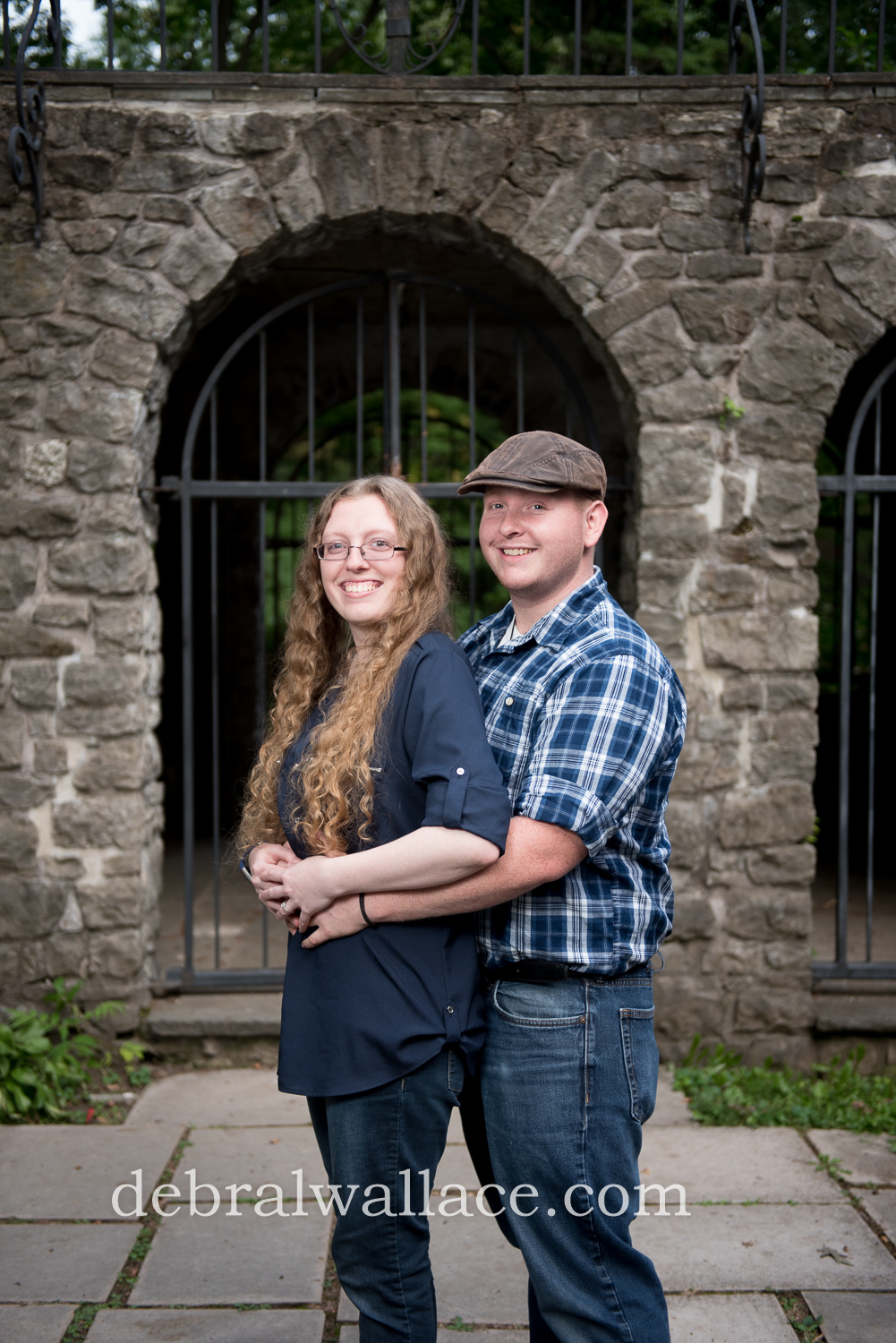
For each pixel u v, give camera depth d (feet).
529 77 12.37
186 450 13.20
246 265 12.82
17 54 11.84
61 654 12.46
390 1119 5.41
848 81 12.38
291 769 5.84
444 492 13.33
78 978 12.62
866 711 26.25
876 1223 9.31
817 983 13.20
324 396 25.39
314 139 12.37
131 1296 8.04
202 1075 12.59
